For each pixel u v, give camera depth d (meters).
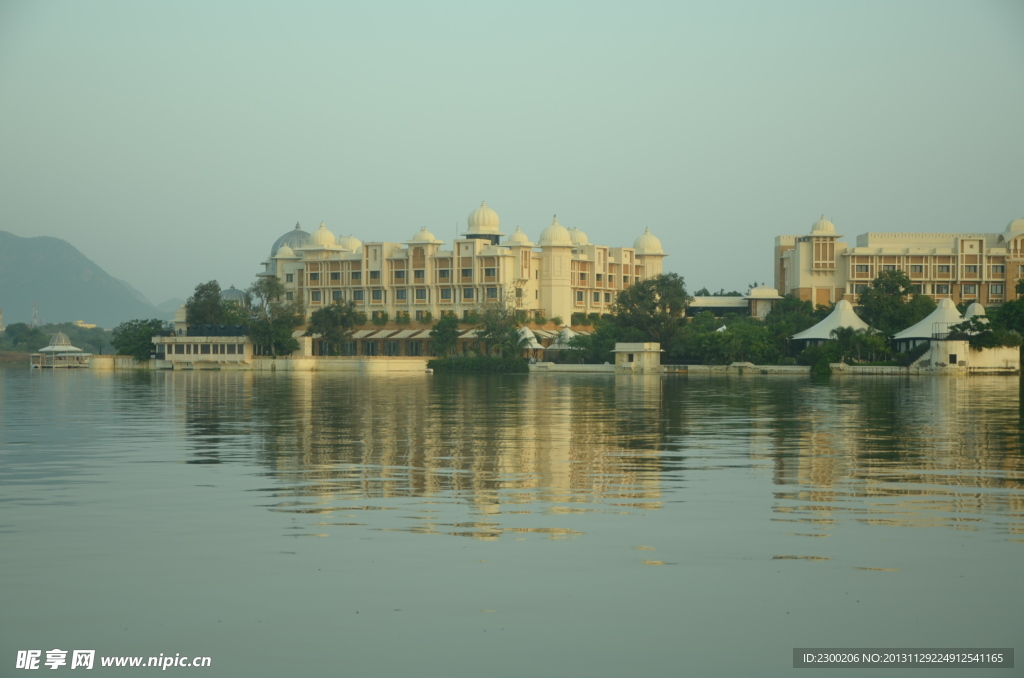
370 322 180.88
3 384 94.94
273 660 12.20
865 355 125.19
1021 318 124.19
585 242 198.25
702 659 12.24
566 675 11.77
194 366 157.38
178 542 17.50
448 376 124.31
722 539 17.73
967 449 31.42
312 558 16.39
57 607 14.00
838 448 31.84
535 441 34.47
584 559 16.31
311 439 35.25
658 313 146.12
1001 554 16.66
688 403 58.38
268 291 159.88
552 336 167.25
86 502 21.44
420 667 11.98
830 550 16.94
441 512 20.23
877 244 189.12
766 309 195.75
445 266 177.50
